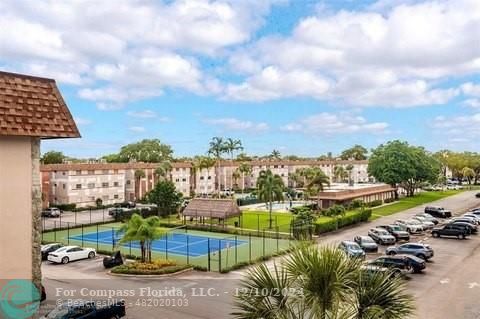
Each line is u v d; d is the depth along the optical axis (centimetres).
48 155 10056
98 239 4356
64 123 980
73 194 7288
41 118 941
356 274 858
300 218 4459
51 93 992
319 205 6378
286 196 8888
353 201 5997
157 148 12750
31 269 941
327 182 6506
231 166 11081
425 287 2506
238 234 4694
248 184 11456
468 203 7731
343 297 829
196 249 3912
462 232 4256
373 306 835
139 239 3020
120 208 6309
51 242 4150
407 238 4181
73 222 5612
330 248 896
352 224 5144
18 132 887
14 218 910
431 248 3512
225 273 2916
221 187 10819
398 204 7575
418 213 6303
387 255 3172
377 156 8588
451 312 2067
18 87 937
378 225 5141
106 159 12912
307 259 842
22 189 923
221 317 1998
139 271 2850
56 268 3106
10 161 902
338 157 18588
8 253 903
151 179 8712
